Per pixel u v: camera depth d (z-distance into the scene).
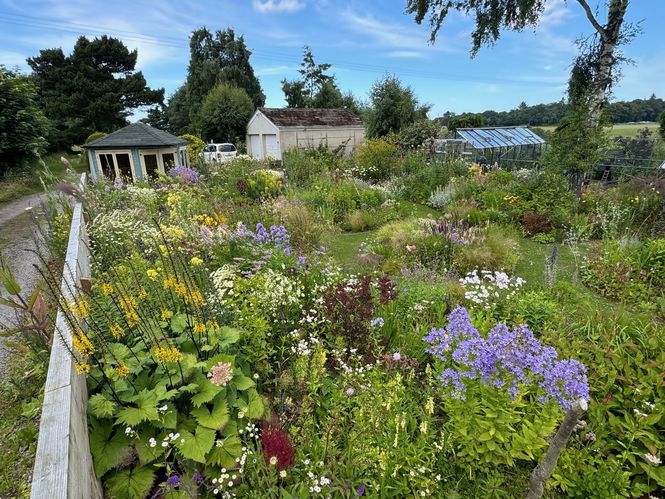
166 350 2.38
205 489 2.26
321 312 3.99
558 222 8.51
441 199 11.14
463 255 6.34
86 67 36.78
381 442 2.51
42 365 3.25
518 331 2.70
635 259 6.06
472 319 3.72
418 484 2.37
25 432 2.75
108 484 2.19
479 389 2.65
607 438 2.81
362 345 3.59
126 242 5.48
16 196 13.71
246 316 3.48
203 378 2.59
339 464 2.37
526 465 2.69
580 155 9.43
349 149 29.27
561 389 2.50
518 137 21.62
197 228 5.98
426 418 2.67
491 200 9.90
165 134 15.62
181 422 2.46
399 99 23.20
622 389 3.08
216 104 31.72
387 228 7.93
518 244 7.63
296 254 5.39
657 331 3.63
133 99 39.47
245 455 2.20
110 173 12.43
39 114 18.20
